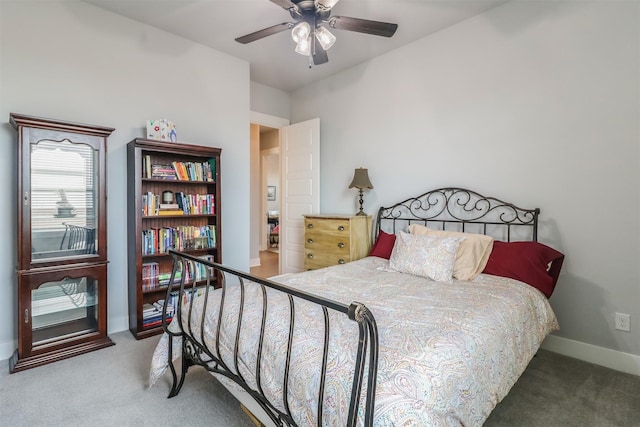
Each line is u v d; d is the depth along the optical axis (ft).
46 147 7.18
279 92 14.61
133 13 8.77
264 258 20.43
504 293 5.97
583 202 7.23
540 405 5.65
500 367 4.34
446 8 8.45
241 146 11.62
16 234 7.39
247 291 5.87
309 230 11.55
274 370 3.89
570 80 7.32
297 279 6.91
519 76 8.07
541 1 7.69
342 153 12.62
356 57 11.32
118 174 8.94
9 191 7.32
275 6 8.41
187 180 9.59
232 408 5.57
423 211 10.08
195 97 10.43
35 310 7.21
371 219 11.21
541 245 7.25
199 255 10.14
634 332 6.73
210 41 10.29
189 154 9.46
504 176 8.38
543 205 7.77
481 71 8.73
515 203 8.20
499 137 8.43
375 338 2.81
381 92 11.18
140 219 8.54
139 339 8.39
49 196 7.24
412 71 10.25
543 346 7.87
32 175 6.99
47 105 7.79
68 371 6.76
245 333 4.45
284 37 10.02
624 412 5.46
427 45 9.85
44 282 7.14
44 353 7.13
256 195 18.57
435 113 9.73
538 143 7.81
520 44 8.04
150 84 9.46
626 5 6.61
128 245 9.04
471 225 9.02
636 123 6.56
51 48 7.84
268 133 21.89
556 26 7.48
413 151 10.30
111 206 8.83
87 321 7.92
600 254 7.06
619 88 6.73
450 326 4.27
